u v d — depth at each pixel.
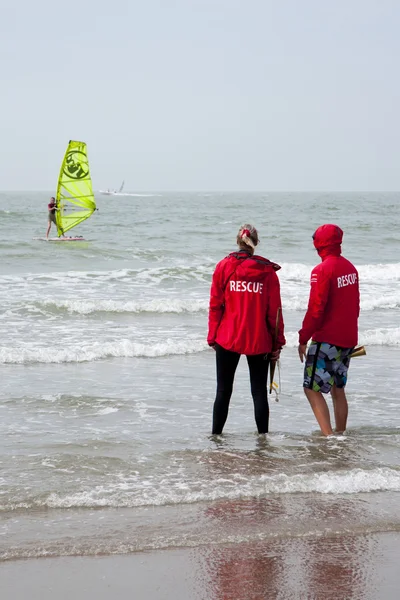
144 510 6.65
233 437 9.15
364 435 9.29
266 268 8.78
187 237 47.91
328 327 8.95
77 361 13.84
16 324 17.69
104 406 10.56
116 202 158.88
